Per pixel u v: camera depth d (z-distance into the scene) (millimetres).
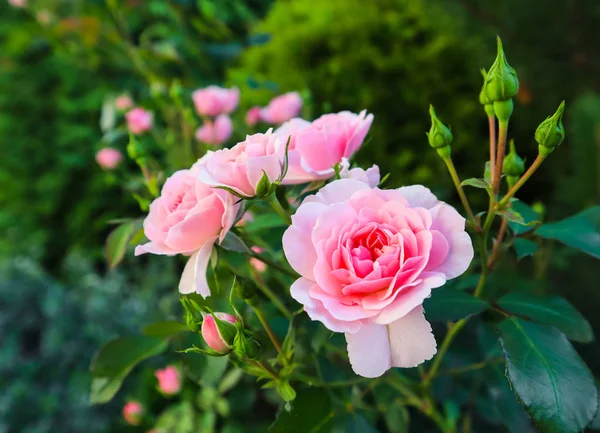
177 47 756
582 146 841
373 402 436
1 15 1381
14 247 1398
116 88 934
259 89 666
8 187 1421
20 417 815
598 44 995
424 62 778
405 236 222
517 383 233
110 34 761
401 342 214
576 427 222
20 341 896
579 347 704
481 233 267
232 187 238
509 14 1010
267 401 614
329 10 832
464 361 390
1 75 1394
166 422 607
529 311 257
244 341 243
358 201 234
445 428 342
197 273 244
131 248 711
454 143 775
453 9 1030
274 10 914
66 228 1442
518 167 266
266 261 273
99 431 809
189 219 239
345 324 214
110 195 1409
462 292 263
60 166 1407
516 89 243
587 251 280
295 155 265
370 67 783
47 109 1418
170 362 500
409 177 764
